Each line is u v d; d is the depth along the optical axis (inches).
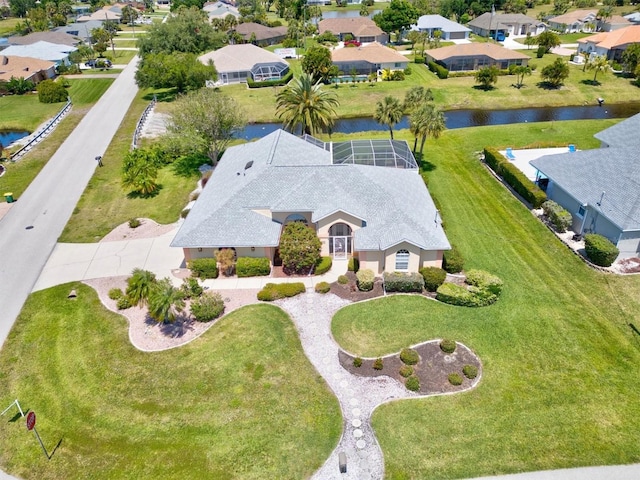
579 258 1531.7
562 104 3250.5
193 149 2134.6
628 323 1268.5
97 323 1323.8
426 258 1451.8
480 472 927.7
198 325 1305.4
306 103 2192.4
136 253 1632.6
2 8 7445.9
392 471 934.4
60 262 1598.2
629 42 3821.4
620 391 1081.4
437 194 1979.6
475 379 1121.4
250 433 1005.8
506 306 1341.0
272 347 1220.5
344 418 1039.0
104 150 2541.8
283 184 1545.3
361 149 1839.3
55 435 1016.2
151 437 1003.9
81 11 7623.0
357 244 1416.1
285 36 5334.6
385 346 1221.7
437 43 4532.5
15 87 3612.2
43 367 1186.0
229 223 1481.3
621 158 1691.7
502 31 5044.3
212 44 4244.6
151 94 3575.3
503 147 2416.3
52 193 2078.0
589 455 951.0
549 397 1072.8
